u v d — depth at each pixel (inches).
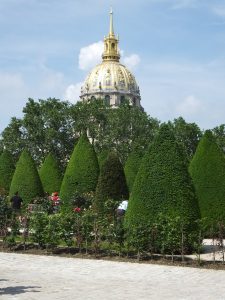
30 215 859.4
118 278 569.9
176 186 792.3
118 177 1063.0
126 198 1072.2
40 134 3208.7
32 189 1440.7
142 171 818.2
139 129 3545.8
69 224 791.7
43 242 808.3
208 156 1040.8
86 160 1305.4
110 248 782.5
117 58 6717.5
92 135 3452.3
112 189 1049.5
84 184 1283.2
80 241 778.2
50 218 797.9
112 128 3516.2
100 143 3472.0
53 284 527.5
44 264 675.4
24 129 3319.4
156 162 811.4
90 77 6594.5
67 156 3316.9
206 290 500.7
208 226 970.1
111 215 865.5
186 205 786.2
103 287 512.4
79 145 1327.5
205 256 748.6
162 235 719.7
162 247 717.9
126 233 748.0
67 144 3287.4
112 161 1071.6
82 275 589.0
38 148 3282.5
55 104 3334.2
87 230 781.9
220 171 1021.8
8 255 761.0
